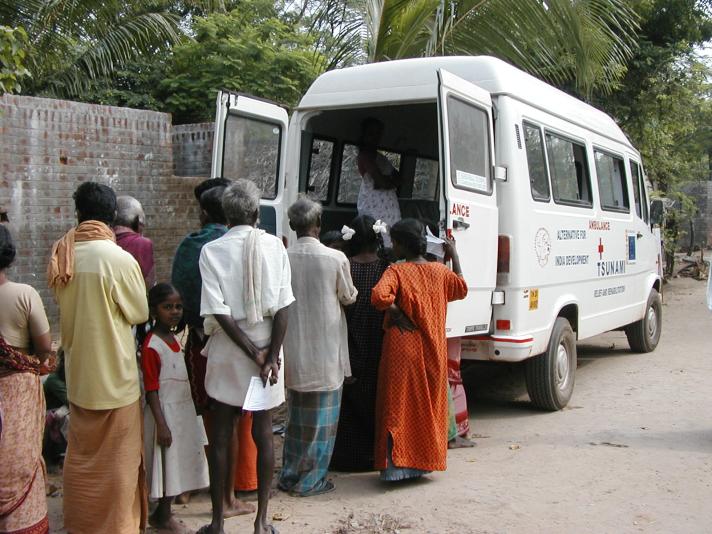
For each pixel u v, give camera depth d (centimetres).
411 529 427
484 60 603
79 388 378
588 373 853
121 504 381
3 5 852
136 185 991
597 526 430
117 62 1197
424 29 899
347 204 740
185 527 424
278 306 401
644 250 934
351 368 526
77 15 898
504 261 597
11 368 358
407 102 588
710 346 1011
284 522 438
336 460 538
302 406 479
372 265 530
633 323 955
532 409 696
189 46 1367
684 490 485
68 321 379
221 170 566
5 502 355
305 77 1384
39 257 893
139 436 392
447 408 508
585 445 579
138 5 1045
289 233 641
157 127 1009
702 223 2698
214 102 1345
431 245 511
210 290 392
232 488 449
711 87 1777
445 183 509
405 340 487
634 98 1505
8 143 861
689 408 686
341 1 902
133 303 383
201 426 436
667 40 1519
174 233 1037
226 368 398
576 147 738
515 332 601
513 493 481
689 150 2094
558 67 978
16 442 357
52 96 1191
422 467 488
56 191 907
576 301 715
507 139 594
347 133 715
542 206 642
